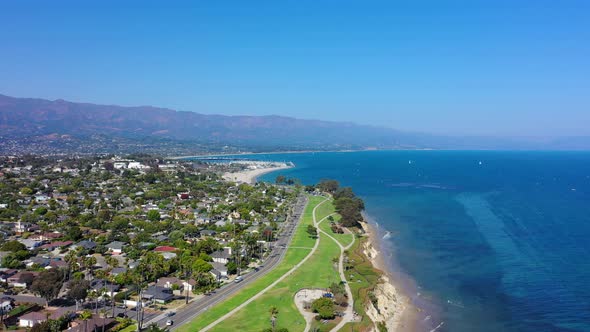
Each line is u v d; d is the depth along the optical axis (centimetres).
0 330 11156
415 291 16275
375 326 12738
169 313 12700
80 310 12544
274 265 17988
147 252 18150
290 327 11969
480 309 14538
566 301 14988
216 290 14862
